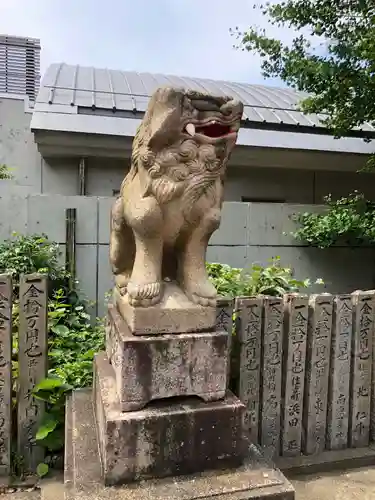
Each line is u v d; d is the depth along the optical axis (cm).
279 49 526
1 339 276
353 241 600
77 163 695
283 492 190
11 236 509
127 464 193
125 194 226
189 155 198
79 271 509
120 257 251
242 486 192
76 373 332
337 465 304
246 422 298
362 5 466
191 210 206
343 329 315
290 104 862
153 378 202
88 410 265
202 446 203
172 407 204
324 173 764
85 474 198
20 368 288
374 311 324
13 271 432
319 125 758
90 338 414
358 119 522
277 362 303
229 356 293
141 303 204
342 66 480
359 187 786
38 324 289
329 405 318
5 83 1061
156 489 188
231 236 554
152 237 208
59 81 796
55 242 500
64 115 640
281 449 307
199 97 195
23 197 512
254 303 296
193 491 187
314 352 308
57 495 260
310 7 499
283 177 745
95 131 614
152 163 198
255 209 562
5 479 278
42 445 287
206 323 213
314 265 592
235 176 723
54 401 293
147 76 962
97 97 734
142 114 705
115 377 230
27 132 708
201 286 216
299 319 304
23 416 289
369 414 328
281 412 308
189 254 219
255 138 681
